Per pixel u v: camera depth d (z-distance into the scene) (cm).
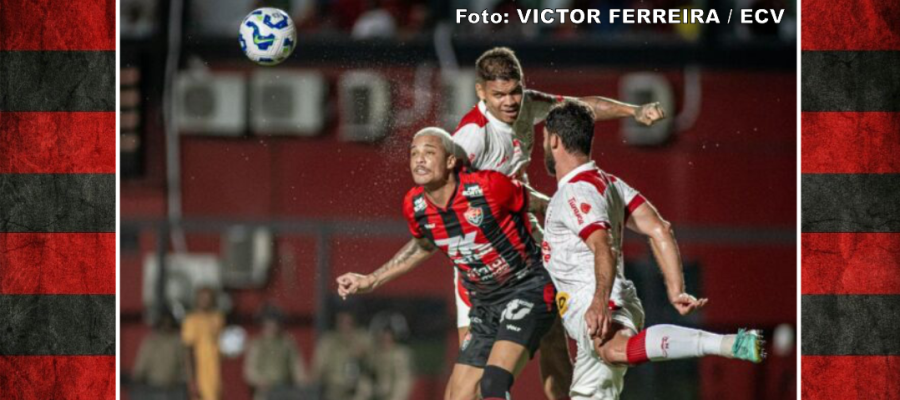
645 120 2731
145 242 4616
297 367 4572
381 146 4700
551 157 2553
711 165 4681
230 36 4778
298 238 4656
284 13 3066
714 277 4541
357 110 4694
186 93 4747
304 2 5062
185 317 4594
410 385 4531
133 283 4600
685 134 4678
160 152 4741
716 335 2328
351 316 4541
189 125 4744
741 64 4691
